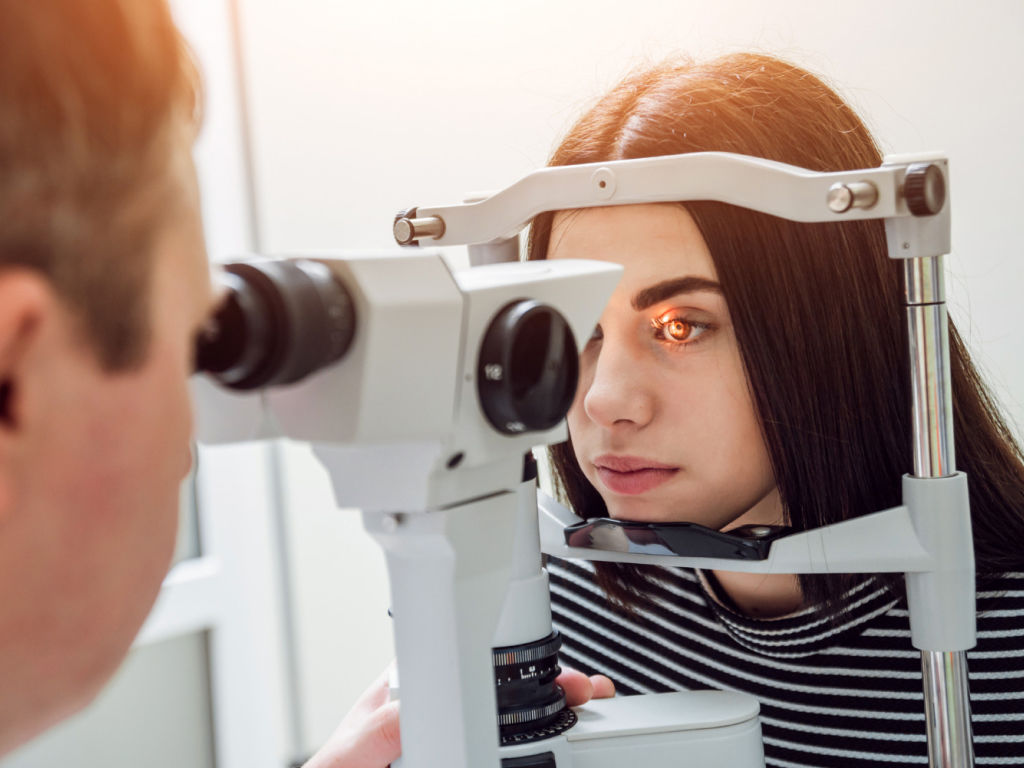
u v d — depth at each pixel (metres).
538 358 0.38
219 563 2.05
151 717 1.98
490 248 0.66
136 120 0.23
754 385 0.71
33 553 0.24
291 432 0.38
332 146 1.80
